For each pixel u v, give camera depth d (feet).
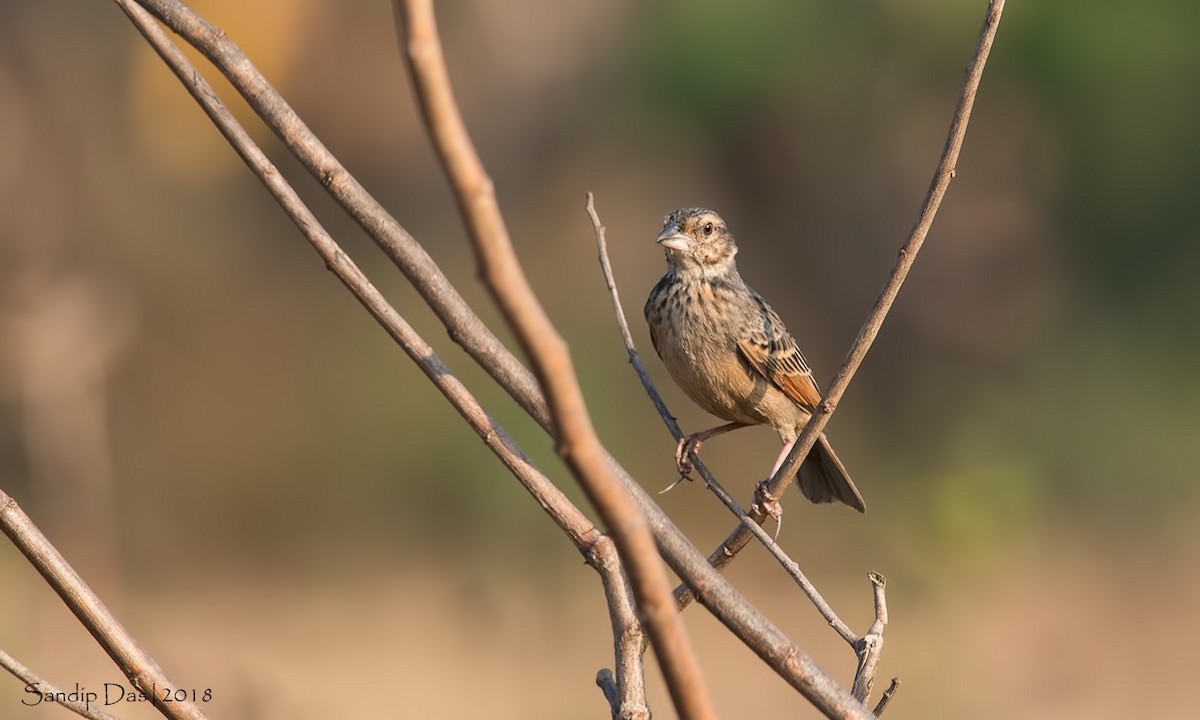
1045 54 56.44
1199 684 39.45
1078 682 38.45
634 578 6.73
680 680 6.95
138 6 9.75
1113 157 57.26
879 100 59.52
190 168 60.49
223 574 51.88
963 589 42.57
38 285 49.78
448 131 5.81
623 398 56.85
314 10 61.72
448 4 63.67
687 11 60.34
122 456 54.54
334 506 54.70
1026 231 59.41
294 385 57.26
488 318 57.16
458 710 37.19
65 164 57.16
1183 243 56.95
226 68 9.59
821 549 52.16
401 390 55.57
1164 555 50.60
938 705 35.91
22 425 47.32
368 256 61.77
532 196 64.23
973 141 59.21
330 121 64.13
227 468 55.21
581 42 63.67
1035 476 52.95
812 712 37.24
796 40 58.80
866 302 62.08
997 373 59.36
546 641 43.27
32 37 58.23
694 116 61.11
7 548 45.27
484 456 52.16
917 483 51.70
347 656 42.29
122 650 10.19
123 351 52.85
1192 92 55.57
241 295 59.67
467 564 49.88
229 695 31.71
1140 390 56.65
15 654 32.58
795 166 61.41
